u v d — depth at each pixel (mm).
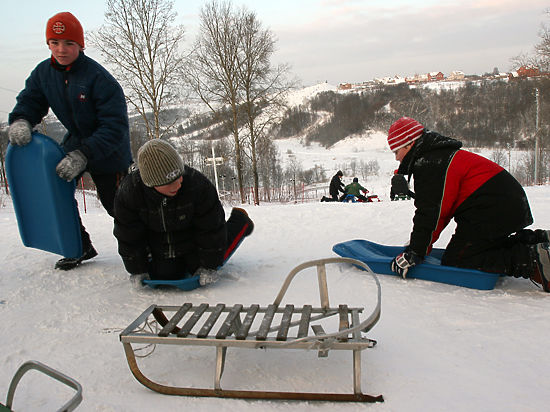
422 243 3551
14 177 3756
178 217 3297
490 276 3389
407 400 2018
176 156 2865
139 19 20406
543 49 27875
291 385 2182
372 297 3354
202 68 21719
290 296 3424
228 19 21172
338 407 1988
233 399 2078
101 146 3738
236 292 3555
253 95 21844
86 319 3098
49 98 3865
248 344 2072
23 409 2021
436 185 3410
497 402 1983
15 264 4469
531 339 2564
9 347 2680
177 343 2127
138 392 2162
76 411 1979
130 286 3766
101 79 3795
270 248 5102
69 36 3594
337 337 2080
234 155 24422
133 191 3164
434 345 2557
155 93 21156
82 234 4375
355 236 5605
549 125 28906
